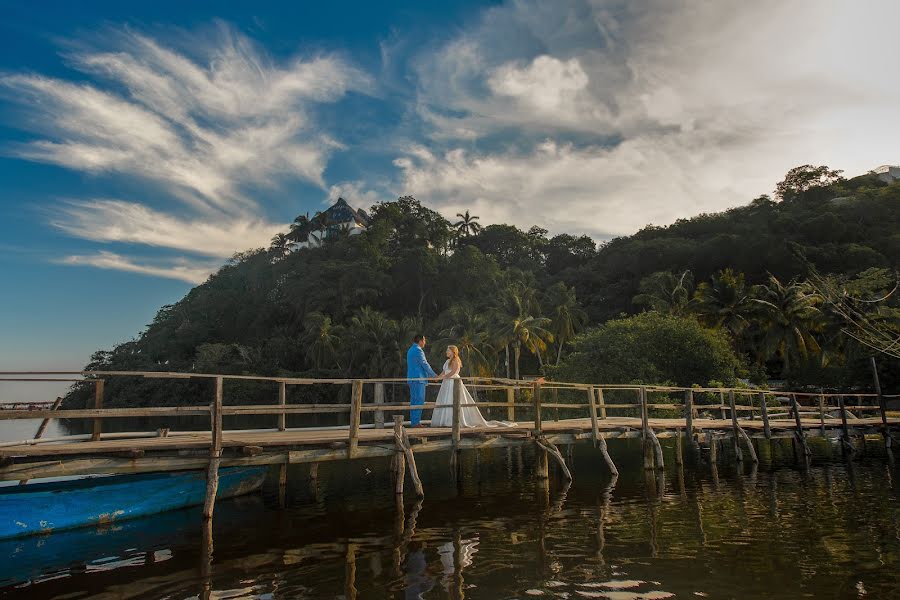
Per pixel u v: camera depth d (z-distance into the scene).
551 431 13.73
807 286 41.53
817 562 7.20
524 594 6.12
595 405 14.59
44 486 9.13
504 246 99.19
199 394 74.50
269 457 9.43
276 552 7.88
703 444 22.72
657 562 7.21
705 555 7.52
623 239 94.31
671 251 72.62
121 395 76.75
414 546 8.11
